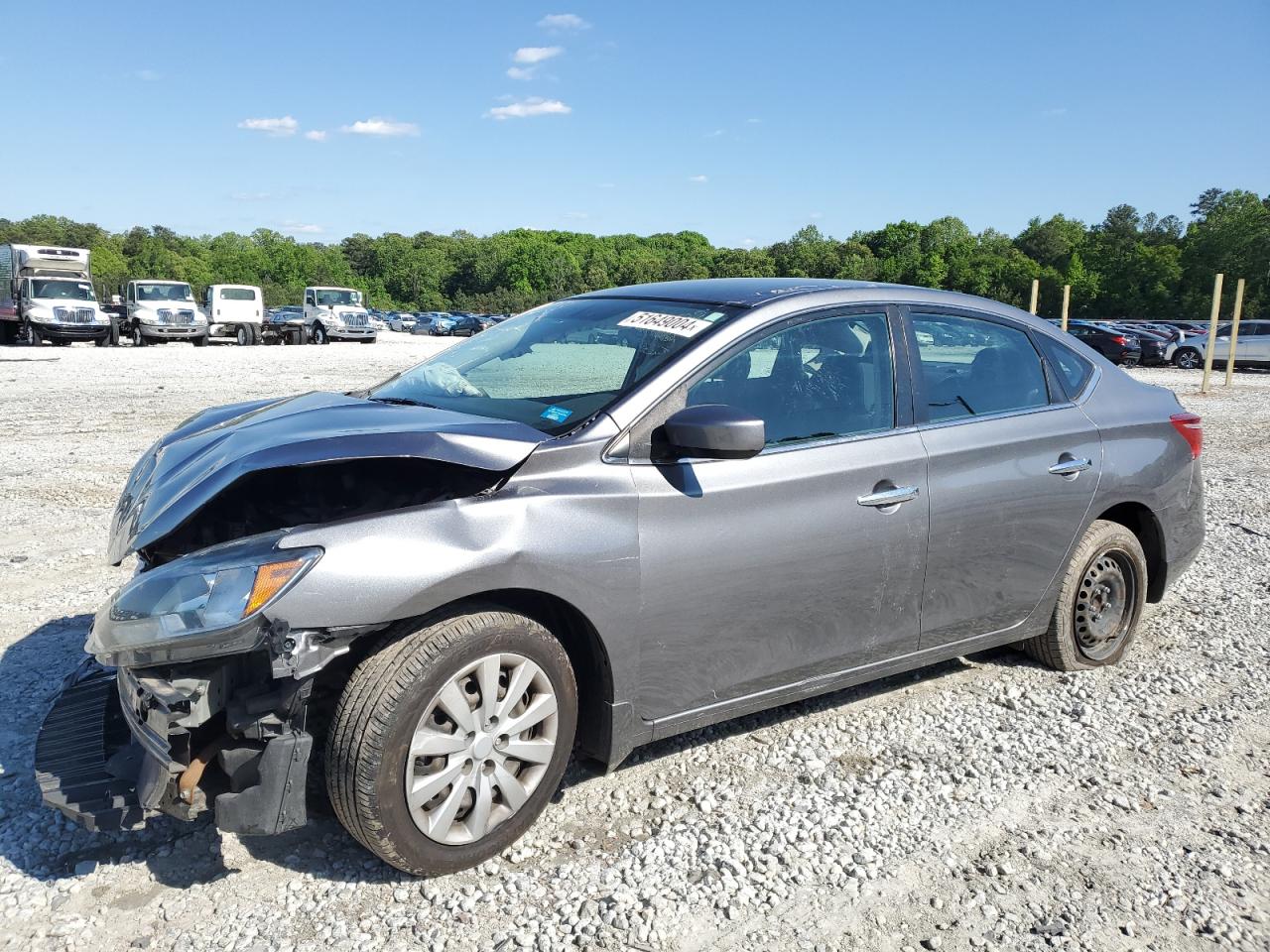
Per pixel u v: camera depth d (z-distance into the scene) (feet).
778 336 11.34
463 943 8.36
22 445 32.96
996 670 14.71
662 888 9.19
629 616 9.90
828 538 11.16
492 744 9.23
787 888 9.24
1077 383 14.35
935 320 12.89
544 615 10.21
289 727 8.55
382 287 468.75
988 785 11.25
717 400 10.69
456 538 8.87
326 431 9.78
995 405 13.20
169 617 8.29
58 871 9.31
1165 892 9.30
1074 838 10.21
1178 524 15.28
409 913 8.74
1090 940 8.59
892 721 12.89
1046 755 12.02
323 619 8.25
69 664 14.05
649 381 10.42
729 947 8.41
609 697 10.05
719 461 10.54
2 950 8.16
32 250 98.53
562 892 9.09
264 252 442.09
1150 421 14.84
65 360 75.66
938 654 12.78
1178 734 12.66
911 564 11.98
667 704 10.47
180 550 10.39
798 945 8.46
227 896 8.95
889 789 11.09
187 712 8.50
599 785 11.05
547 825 10.21
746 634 10.82
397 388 12.68
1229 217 276.62
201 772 8.58
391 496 10.72
